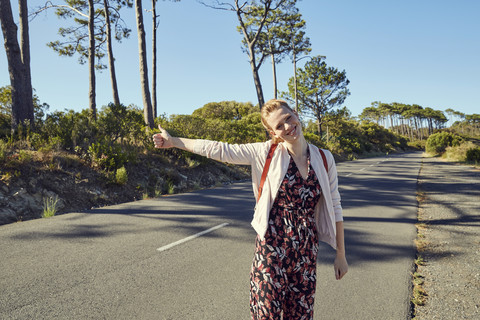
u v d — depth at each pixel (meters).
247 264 4.17
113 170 9.34
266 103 1.62
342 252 1.72
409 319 2.90
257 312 1.55
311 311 1.59
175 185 10.82
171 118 17.05
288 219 1.56
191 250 4.68
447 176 14.94
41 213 6.82
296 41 32.41
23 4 10.61
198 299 3.19
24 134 9.66
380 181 13.38
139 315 2.87
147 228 5.79
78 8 19.12
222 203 8.24
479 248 4.91
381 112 138.12
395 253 4.72
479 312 3.05
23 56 10.48
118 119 11.41
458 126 155.50
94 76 16.06
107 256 4.36
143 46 15.21
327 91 39.94
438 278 3.86
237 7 22.75
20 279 3.57
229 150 1.65
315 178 1.60
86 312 2.89
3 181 7.01
